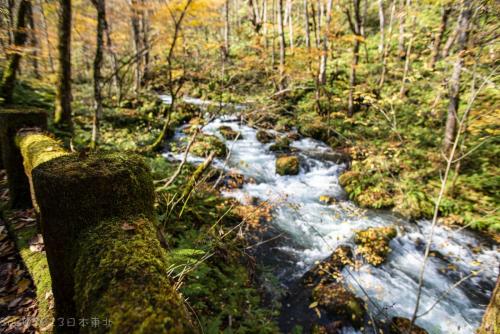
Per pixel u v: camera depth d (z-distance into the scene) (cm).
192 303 290
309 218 633
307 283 444
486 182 686
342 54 1775
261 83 1147
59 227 115
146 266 88
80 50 1772
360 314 389
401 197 673
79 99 1116
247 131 1152
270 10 2833
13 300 230
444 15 998
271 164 899
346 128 1098
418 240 571
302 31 2239
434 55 1103
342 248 523
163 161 593
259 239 529
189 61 1302
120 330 67
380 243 534
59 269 123
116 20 1321
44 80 1189
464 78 826
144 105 1184
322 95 1295
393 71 1326
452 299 440
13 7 970
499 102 721
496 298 227
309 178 846
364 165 814
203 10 688
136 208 123
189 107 1205
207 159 392
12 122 313
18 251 283
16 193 337
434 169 745
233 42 2348
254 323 317
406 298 436
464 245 561
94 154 139
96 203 111
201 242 368
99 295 79
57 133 629
